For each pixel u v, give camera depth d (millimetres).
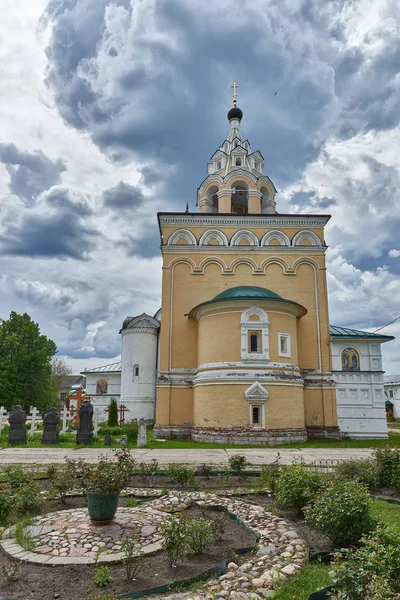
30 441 25141
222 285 29281
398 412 71938
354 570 5004
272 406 23734
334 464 15680
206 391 24703
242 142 36094
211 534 7273
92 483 8258
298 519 9117
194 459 17328
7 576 5996
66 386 92625
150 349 38594
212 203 35031
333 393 27812
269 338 24688
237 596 5496
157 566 6574
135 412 37094
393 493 11422
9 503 8531
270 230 30141
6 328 48062
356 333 33438
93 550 6980
